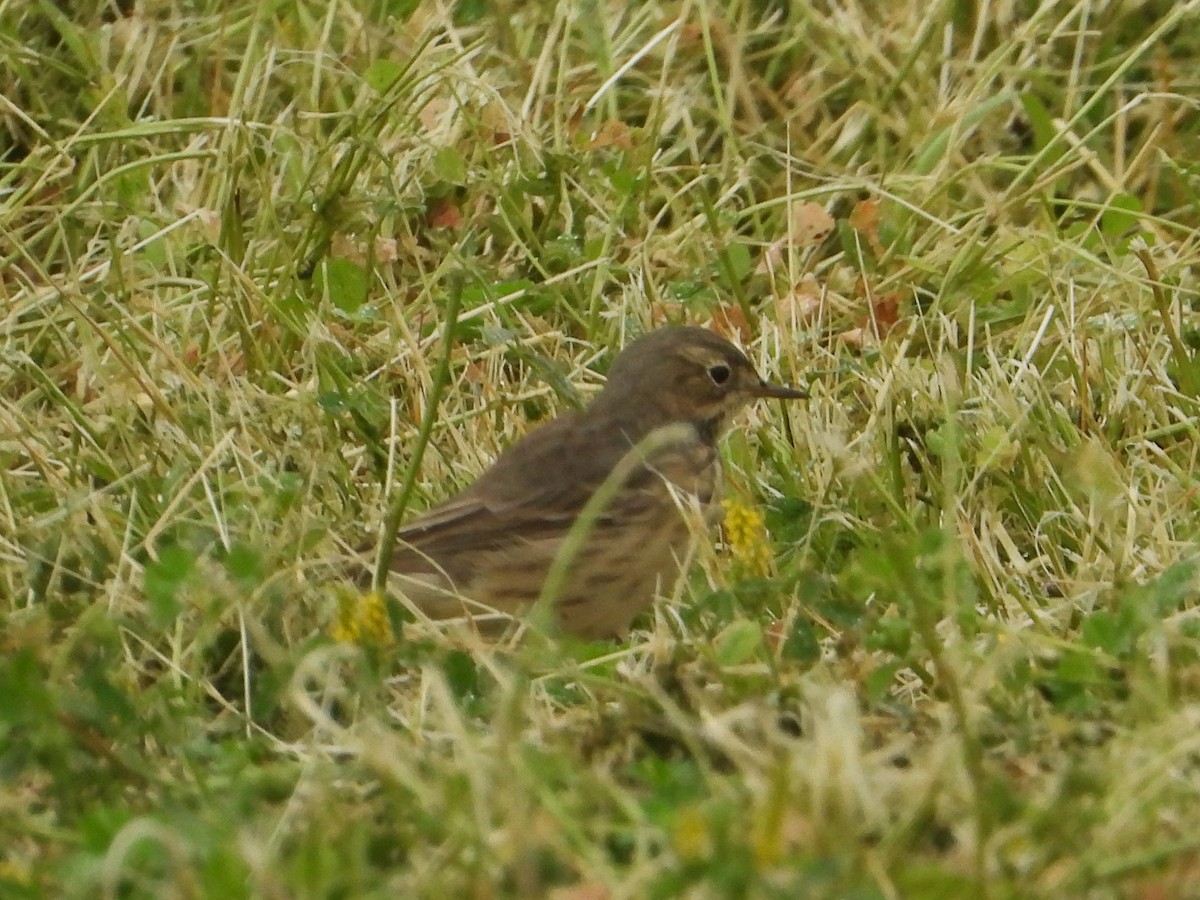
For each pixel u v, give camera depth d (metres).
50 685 8.82
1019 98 14.83
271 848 7.62
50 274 14.04
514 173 14.29
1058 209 14.97
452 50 15.09
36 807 8.38
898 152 15.18
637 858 7.35
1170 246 14.02
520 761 7.75
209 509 10.80
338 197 13.61
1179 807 7.95
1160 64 15.16
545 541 10.72
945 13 15.42
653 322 13.41
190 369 12.50
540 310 13.56
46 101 15.18
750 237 14.82
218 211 14.08
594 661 9.50
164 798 8.12
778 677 9.04
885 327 13.51
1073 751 8.47
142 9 15.27
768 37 15.83
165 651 9.84
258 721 9.17
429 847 7.69
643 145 14.60
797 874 7.07
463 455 11.96
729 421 11.73
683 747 8.65
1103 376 12.70
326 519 11.00
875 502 11.51
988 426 12.01
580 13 15.27
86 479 11.55
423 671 9.14
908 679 9.59
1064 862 7.51
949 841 7.68
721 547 11.34
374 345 13.02
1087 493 11.18
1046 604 10.66
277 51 14.94
